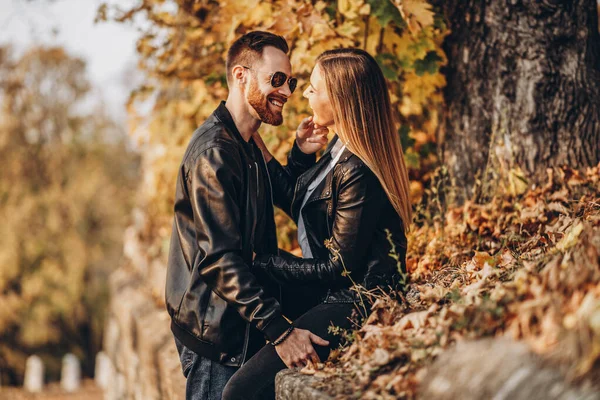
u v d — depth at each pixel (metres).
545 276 2.09
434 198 4.11
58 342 23.19
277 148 4.15
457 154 4.28
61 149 24.50
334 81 2.81
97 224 24.44
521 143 4.05
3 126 23.84
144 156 8.03
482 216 3.76
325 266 2.70
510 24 4.11
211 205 2.69
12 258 22.45
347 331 2.70
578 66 4.06
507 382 1.74
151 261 7.29
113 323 8.76
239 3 4.21
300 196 2.98
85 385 15.97
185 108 4.97
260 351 2.71
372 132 2.79
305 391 2.34
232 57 2.94
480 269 3.03
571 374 1.66
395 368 2.27
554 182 3.92
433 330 2.31
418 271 3.43
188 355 2.93
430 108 4.45
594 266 1.98
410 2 3.83
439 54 4.19
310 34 3.97
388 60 4.15
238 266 2.63
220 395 2.81
